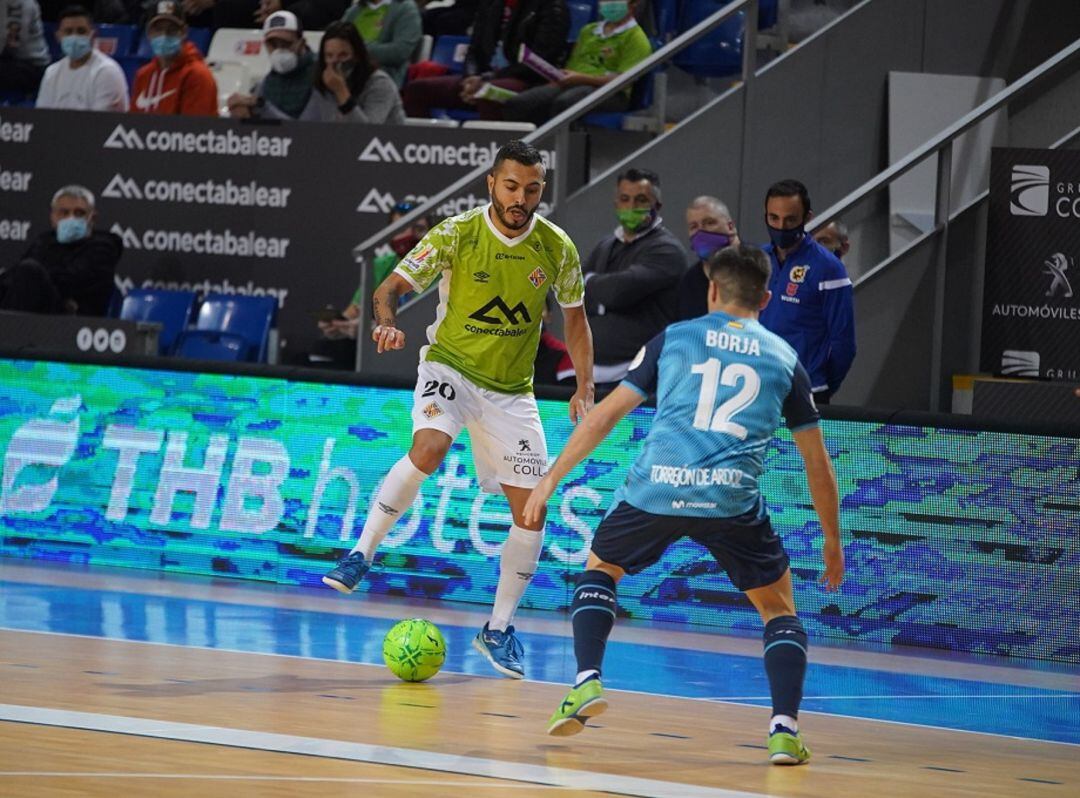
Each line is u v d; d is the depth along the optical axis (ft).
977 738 63.26
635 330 96.68
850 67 114.73
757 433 56.13
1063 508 85.66
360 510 97.55
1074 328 93.45
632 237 97.04
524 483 73.46
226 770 48.83
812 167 114.11
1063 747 62.28
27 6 150.82
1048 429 85.81
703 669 77.15
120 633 77.92
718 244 91.40
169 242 125.08
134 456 103.30
